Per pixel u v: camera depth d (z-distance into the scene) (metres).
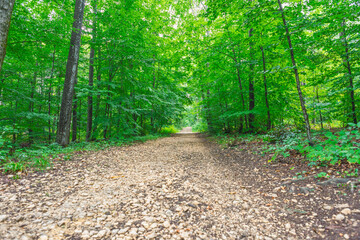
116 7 11.06
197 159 7.09
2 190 3.38
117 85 10.94
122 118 11.59
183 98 19.83
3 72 9.36
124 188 3.92
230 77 13.05
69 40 9.34
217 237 2.32
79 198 3.33
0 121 9.36
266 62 9.59
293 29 5.72
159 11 15.20
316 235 2.27
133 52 11.15
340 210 2.66
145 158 7.20
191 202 3.29
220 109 14.66
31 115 9.06
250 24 6.77
